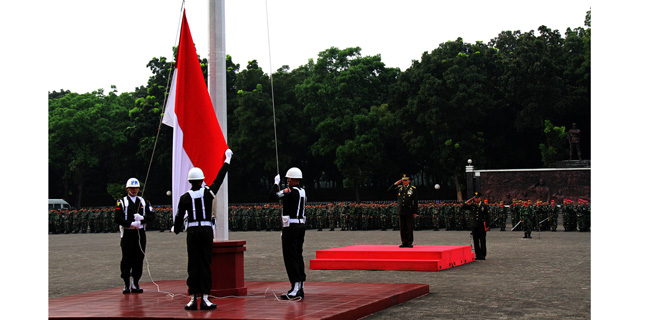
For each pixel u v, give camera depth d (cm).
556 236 2720
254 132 6112
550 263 1659
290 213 1024
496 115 5969
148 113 6300
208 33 1093
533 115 5500
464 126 5631
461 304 1023
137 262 1157
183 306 950
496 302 1041
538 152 6097
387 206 3528
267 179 7456
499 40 6538
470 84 5400
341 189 6988
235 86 6719
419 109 5550
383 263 1612
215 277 1038
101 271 1723
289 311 866
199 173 939
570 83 5897
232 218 3981
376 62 6069
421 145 5588
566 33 6388
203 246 914
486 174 4141
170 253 2283
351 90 6003
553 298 1077
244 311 874
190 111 1073
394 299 1028
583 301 1041
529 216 2614
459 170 5506
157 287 1180
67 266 1872
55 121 6462
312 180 7106
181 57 1085
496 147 6075
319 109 6034
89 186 7231
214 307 908
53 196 7450
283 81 6550
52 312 909
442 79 5566
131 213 1148
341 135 6069
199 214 922
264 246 2517
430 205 3447
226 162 987
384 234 3066
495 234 2916
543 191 3997
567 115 5916
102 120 6662
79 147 6681
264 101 6016
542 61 5412
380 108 5966
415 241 2455
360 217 3584
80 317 866
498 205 3531
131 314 877
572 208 3070
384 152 6031
